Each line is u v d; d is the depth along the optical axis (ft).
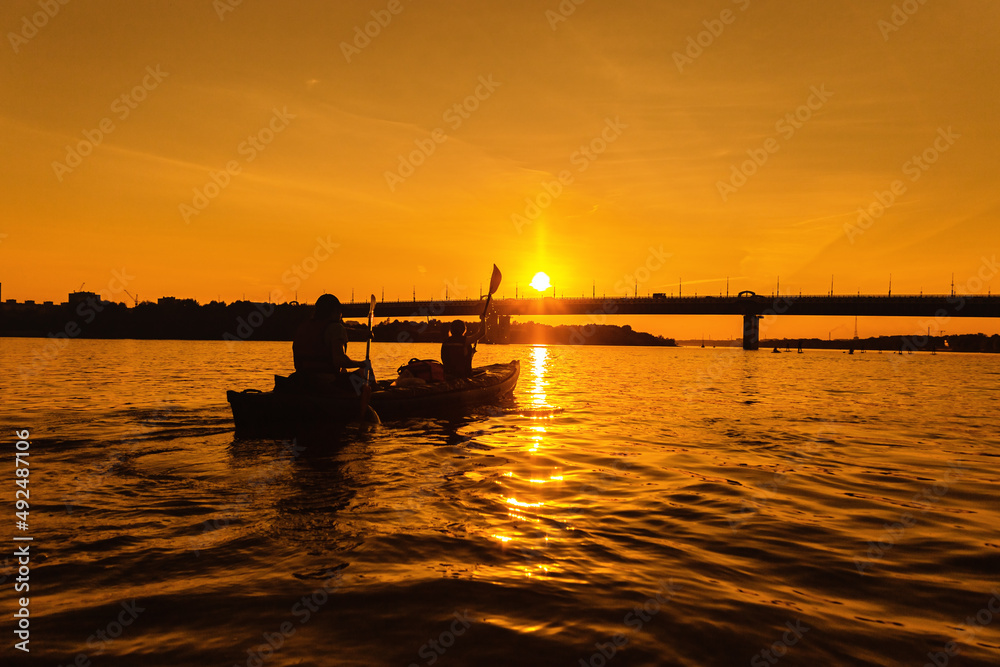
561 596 8.79
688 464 18.81
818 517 13.21
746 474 17.47
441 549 10.75
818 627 7.93
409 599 8.57
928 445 23.04
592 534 11.79
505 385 39.91
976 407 38.58
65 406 30.68
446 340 37.29
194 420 26.22
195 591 8.73
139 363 79.20
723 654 7.16
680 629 7.79
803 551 11.01
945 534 12.10
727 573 9.87
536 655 7.04
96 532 11.40
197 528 11.75
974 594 9.14
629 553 10.75
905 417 32.63
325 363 23.76
